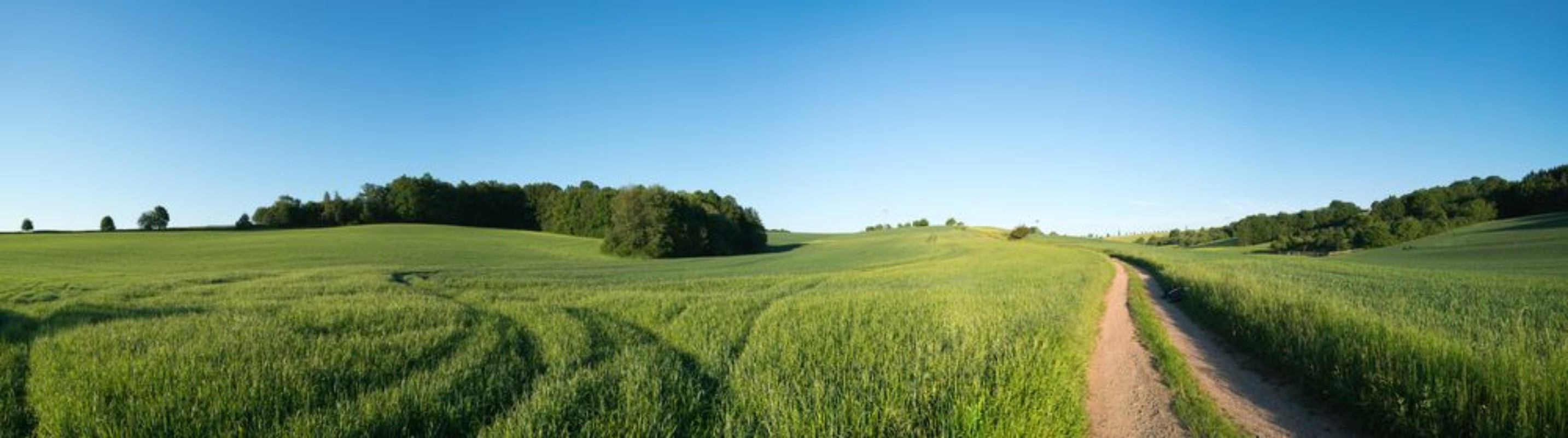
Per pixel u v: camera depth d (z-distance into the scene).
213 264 56.88
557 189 137.88
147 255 63.19
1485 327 13.20
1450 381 8.45
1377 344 10.23
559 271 47.78
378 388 8.86
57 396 8.50
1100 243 117.62
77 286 28.44
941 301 19.31
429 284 31.03
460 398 8.19
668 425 7.17
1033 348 10.28
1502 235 86.19
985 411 7.21
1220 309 17.88
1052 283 27.70
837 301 19.42
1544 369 8.16
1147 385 10.95
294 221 110.94
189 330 13.66
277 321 15.41
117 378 9.07
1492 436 7.47
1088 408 9.69
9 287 27.69
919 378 8.52
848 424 7.00
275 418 7.49
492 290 27.47
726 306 19.09
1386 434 8.40
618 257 81.00
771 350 11.09
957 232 147.88
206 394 8.17
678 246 84.38
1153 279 35.97
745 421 7.43
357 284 29.11
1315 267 41.66
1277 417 9.25
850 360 10.31
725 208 107.50
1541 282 28.64
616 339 13.40
